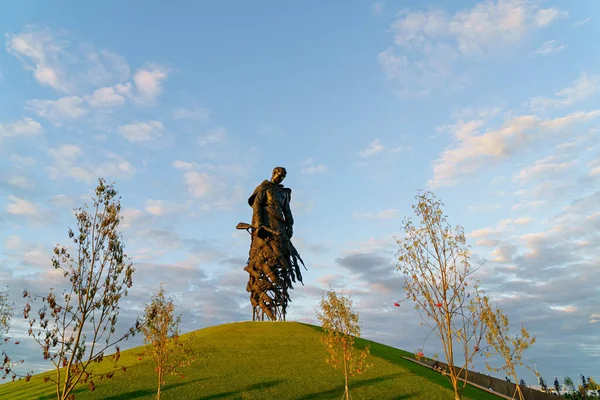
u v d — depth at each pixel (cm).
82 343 2583
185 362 4359
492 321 3017
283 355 5009
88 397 3772
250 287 6919
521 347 2980
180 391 3919
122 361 5112
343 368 4462
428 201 3036
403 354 5872
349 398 3856
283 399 3784
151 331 3925
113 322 2689
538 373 2934
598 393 4084
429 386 4222
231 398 3769
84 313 2639
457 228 2969
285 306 6769
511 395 4609
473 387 4700
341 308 4225
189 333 6744
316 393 3950
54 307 2586
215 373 4388
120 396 3797
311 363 4756
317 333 5981
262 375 4344
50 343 2522
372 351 5650
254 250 6925
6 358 2400
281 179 7350
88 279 2711
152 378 4272
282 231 6956
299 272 7150
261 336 5769
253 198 7244
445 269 2878
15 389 4456
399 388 4138
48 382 4481
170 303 4144
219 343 5472
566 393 4428
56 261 2694
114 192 2962
